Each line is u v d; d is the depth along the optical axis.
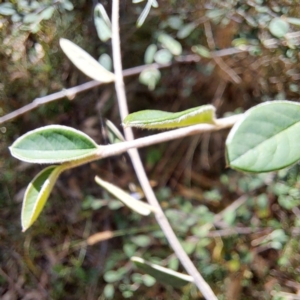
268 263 0.37
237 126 0.09
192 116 0.11
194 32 0.34
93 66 0.21
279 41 0.30
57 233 0.40
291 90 0.33
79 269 0.39
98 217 0.40
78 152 0.12
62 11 0.31
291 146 0.10
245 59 0.33
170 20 0.32
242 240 0.37
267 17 0.29
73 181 0.39
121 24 0.32
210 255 0.37
